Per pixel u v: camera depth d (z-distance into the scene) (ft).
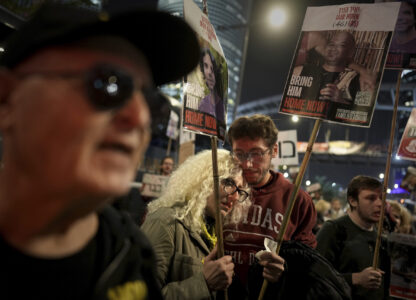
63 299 1.98
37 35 1.62
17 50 1.64
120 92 1.57
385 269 8.52
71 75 1.54
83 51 1.70
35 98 1.52
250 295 6.15
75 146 1.46
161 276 5.04
